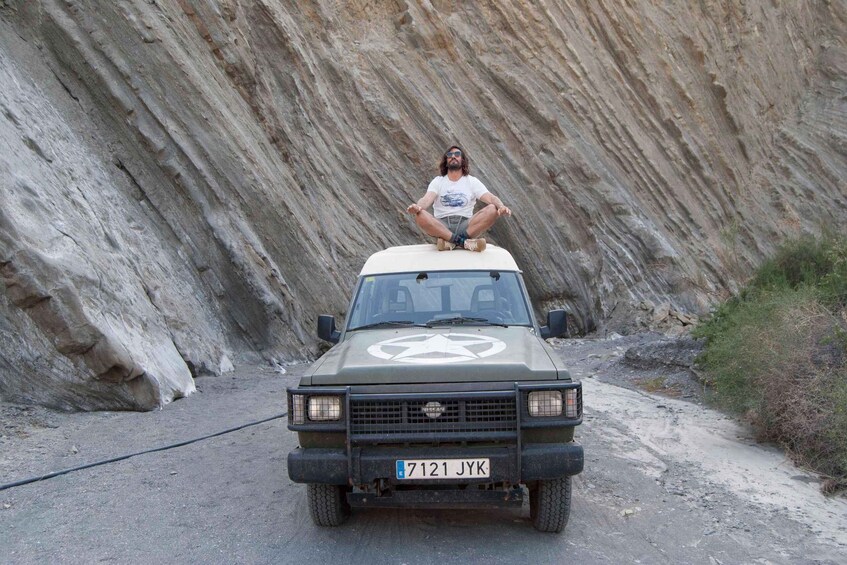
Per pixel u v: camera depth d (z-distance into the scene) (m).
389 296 5.65
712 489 5.48
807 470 6.00
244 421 7.62
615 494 5.34
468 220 6.93
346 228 16.92
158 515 4.83
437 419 4.17
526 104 21.58
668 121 24.03
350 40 20.61
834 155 26.39
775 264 11.96
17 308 7.86
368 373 4.30
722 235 20.94
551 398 4.17
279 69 17.38
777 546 4.37
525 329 5.31
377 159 19.12
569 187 20.92
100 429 7.20
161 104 12.33
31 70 11.32
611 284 20.33
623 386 10.16
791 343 6.74
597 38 24.06
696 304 20.27
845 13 29.47
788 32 28.97
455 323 5.41
